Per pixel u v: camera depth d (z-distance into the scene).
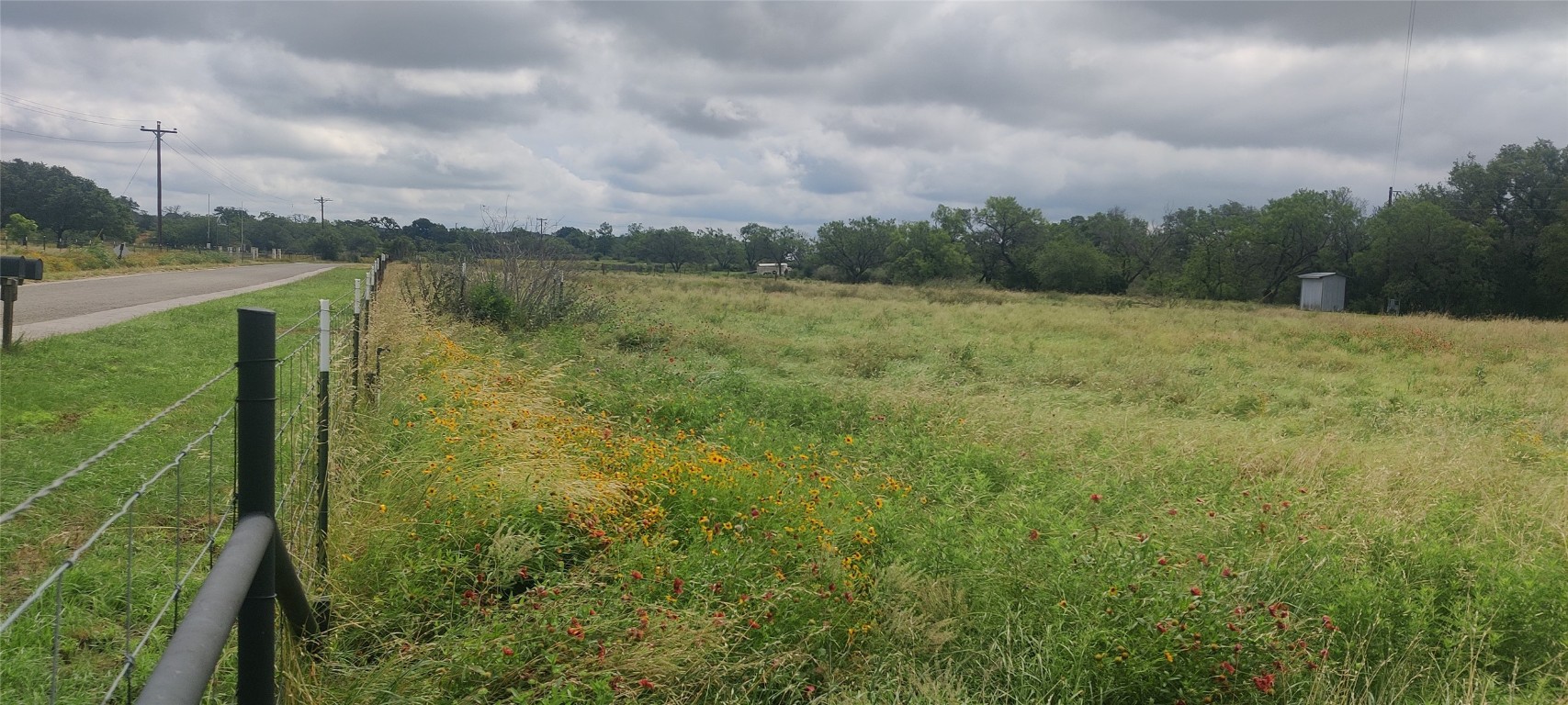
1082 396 12.48
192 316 15.34
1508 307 54.00
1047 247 69.88
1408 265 54.44
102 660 3.36
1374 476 7.09
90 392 8.07
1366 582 4.57
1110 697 3.84
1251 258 64.19
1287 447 8.64
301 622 3.10
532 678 3.44
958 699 3.67
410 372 8.18
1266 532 5.54
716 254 103.81
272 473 2.48
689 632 3.79
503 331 16.25
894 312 28.11
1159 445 8.45
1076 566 4.52
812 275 87.31
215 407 7.74
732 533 5.09
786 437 8.23
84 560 4.09
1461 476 7.36
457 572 4.14
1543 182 56.06
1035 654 4.03
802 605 4.23
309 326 15.06
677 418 9.02
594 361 12.32
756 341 16.83
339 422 5.51
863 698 3.63
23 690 3.05
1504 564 4.97
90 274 30.44
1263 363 17.09
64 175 97.88
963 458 7.62
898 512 5.73
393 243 48.03
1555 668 4.24
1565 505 6.45
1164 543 5.22
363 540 4.26
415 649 3.53
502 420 6.33
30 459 5.62
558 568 4.61
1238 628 3.98
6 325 10.00
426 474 5.03
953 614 4.39
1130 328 24.94
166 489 5.15
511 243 18.78
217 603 1.84
